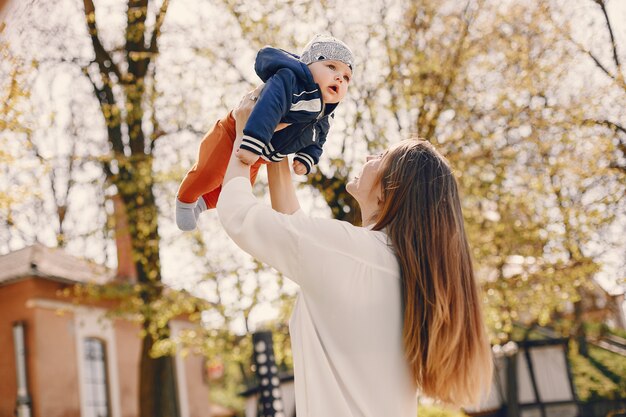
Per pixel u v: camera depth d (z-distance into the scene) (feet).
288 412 54.54
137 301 43.14
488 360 6.19
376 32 40.09
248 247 5.71
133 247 43.60
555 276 41.16
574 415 72.23
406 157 6.42
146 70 44.11
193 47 41.37
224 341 41.75
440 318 5.75
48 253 58.34
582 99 41.93
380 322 5.71
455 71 39.34
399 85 39.78
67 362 54.54
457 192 6.43
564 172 41.37
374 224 6.40
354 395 5.52
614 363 78.95
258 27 39.52
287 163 7.47
